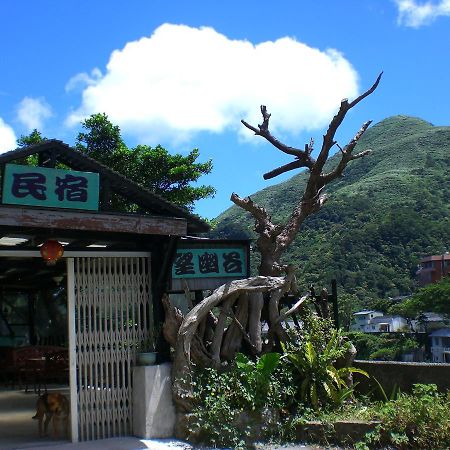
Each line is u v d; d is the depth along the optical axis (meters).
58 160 7.73
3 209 6.62
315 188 9.94
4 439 7.57
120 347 7.91
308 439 7.62
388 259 63.34
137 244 8.30
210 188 16.20
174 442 7.39
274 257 9.34
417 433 7.32
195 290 8.55
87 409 7.56
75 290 7.75
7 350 12.05
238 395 7.65
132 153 15.30
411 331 54.06
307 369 8.25
